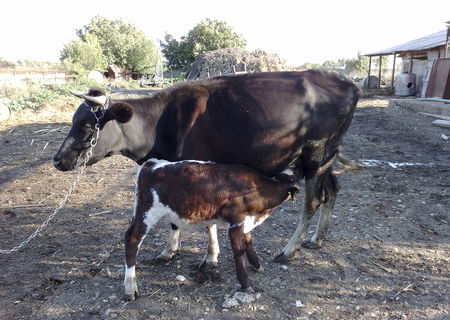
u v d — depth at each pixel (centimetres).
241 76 241
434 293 221
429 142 578
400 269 246
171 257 260
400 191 379
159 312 208
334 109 243
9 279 241
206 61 1938
